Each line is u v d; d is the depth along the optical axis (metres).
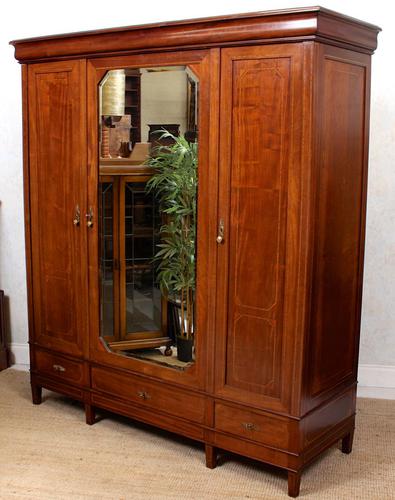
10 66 3.87
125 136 2.95
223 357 2.78
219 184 2.68
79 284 3.23
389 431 3.24
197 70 2.67
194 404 2.90
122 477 2.81
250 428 2.74
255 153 2.58
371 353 3.61
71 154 3.16
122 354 3.11
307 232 2.49
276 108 2.50
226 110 2.62
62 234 3.28
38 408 3.49
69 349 3.33
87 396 3.29
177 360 2.93
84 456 2.98
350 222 2.79
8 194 4.00
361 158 2.81
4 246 4.06
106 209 3.07
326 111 2.51
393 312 3.55
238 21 2.51
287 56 2.44
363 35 2.66
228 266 2.71
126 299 3.07
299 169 2.47
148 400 3.06
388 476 2.84
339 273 2.76
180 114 2.76
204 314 2.81
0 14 3.84
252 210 2.62
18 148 3.94
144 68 2.83
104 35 2.91
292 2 3.43
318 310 2.64
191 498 2.66
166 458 2.97
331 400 2.81
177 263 2.87
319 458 2.98
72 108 3.12
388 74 3.37
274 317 2.63
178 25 2.66
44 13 3.79
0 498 2.64
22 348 4.09
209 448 2.88
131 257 3.02
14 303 4.09
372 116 3.42
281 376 2.64
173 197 2.84
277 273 2.60
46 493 2.68
